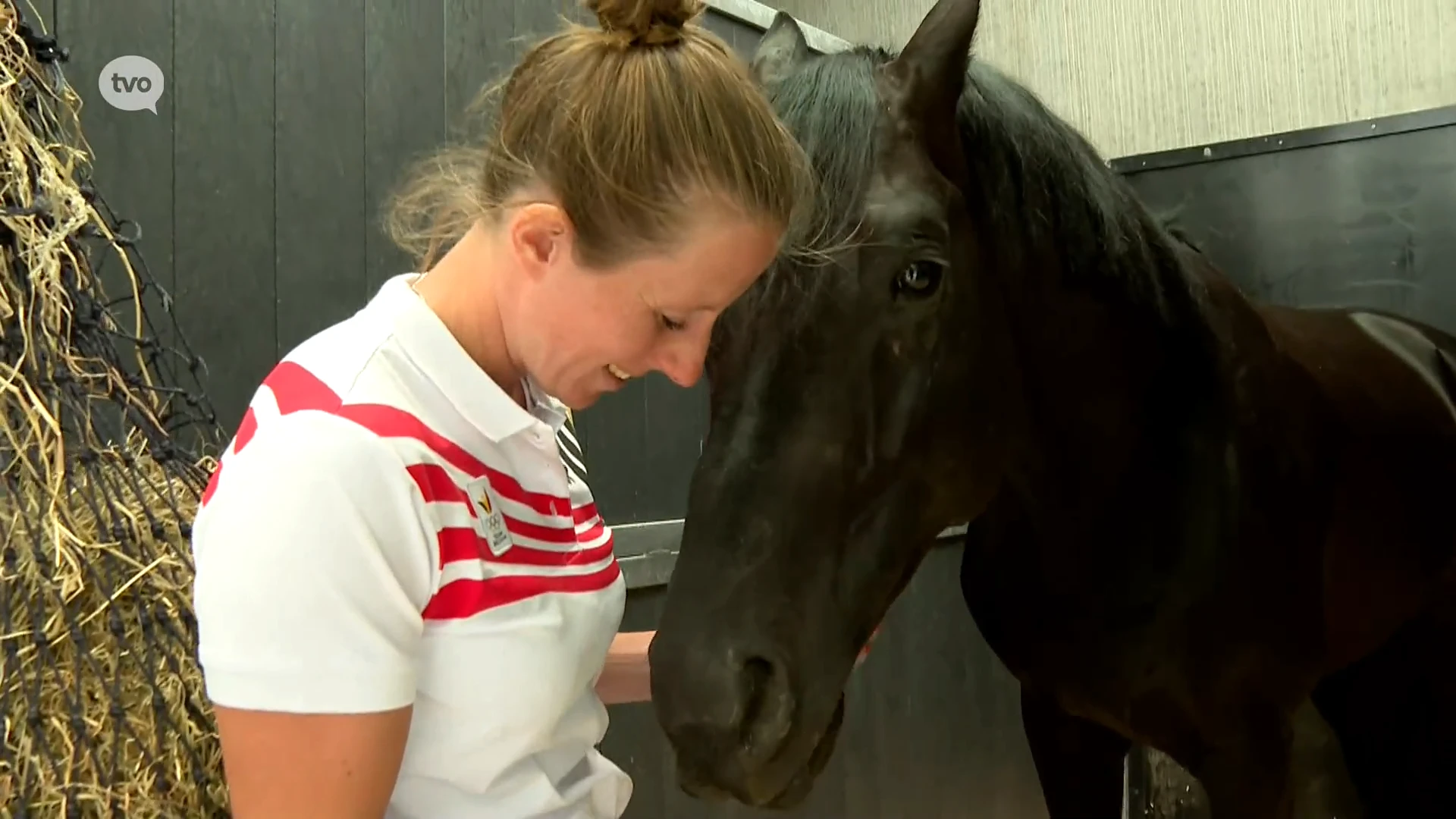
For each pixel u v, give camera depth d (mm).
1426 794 1400
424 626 505
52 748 537
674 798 1305
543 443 580
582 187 473
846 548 667
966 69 742
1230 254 1701
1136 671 939
